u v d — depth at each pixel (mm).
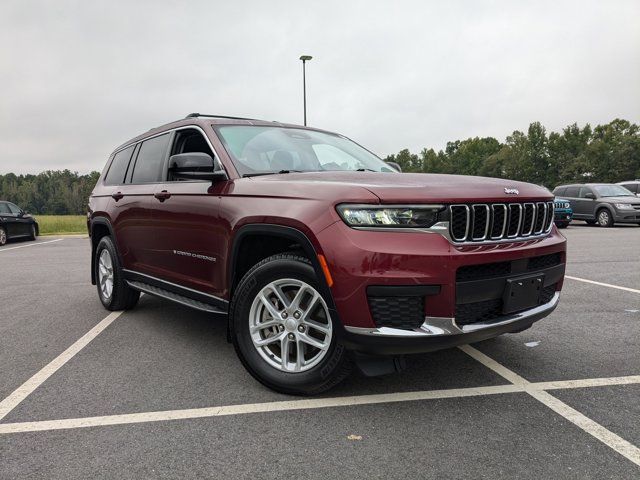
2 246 14492
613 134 67625
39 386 3010
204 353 3625
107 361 3463
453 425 2453
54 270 8469
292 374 2789
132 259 4480
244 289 2906
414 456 2172
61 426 2484
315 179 2857
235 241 3016
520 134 73625
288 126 4113
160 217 3879
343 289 2449
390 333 2400
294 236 2648
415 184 2582
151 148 4461
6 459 2174
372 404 2707
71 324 4508
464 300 2475
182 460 2162
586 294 5543
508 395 2807
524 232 2855
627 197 17062
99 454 2213
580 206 17797
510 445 2256
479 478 2002
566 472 2035
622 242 11297
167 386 2996
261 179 3062
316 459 2158
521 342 3779
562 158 68500
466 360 3385
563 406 2658
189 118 3975
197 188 3494
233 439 2340
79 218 35844
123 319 4656
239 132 3682
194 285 3551
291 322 2783
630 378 3047
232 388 2957
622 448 2221
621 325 4250
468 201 2514
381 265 2379
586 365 3277
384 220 2422
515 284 2641
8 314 4969
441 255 2387
